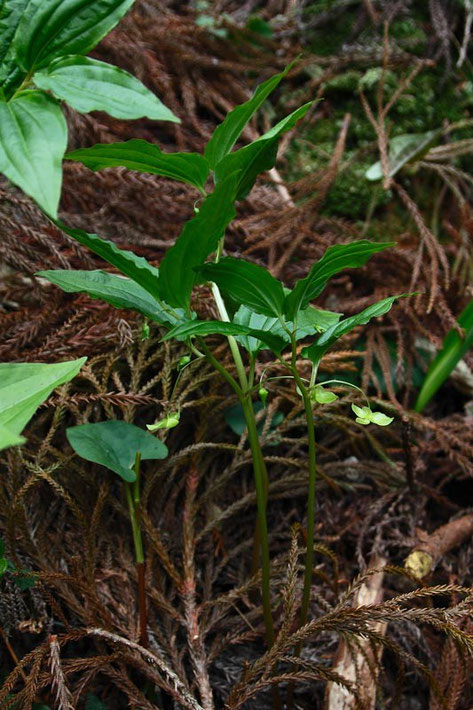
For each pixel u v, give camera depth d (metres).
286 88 1.07
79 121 0.87
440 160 1.01
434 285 0.87
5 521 0.71
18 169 0.57
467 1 1.07
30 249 0.79
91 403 0.76
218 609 0.73
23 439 0.54
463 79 1.07
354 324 0.62
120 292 0.65
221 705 0.72
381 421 0.62
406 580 0.77
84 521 0.71
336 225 0.95
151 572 0.73
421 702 0.73
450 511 0.84
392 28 1.09
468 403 0.88
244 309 0.67
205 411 0.78
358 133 1.01
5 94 0.61
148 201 0.87
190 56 1.00
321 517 0.82
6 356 0.76
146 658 0.69
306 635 0.67
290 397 0.79
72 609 0.69
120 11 0.62
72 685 0.70
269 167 0.63
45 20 0.61
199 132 0.98
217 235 0.60
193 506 0.76
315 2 1.13
